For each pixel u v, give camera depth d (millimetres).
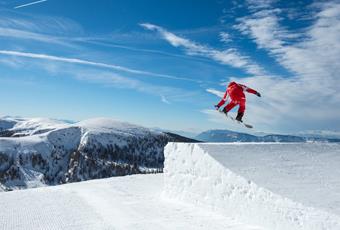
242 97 15578
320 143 17641
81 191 22484
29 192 22500
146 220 13953
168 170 19141
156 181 26516
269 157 15172
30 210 16656
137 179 27797
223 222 12891
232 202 13398
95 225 13414
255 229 11547
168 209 16016
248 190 12516
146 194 20844
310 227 9867
